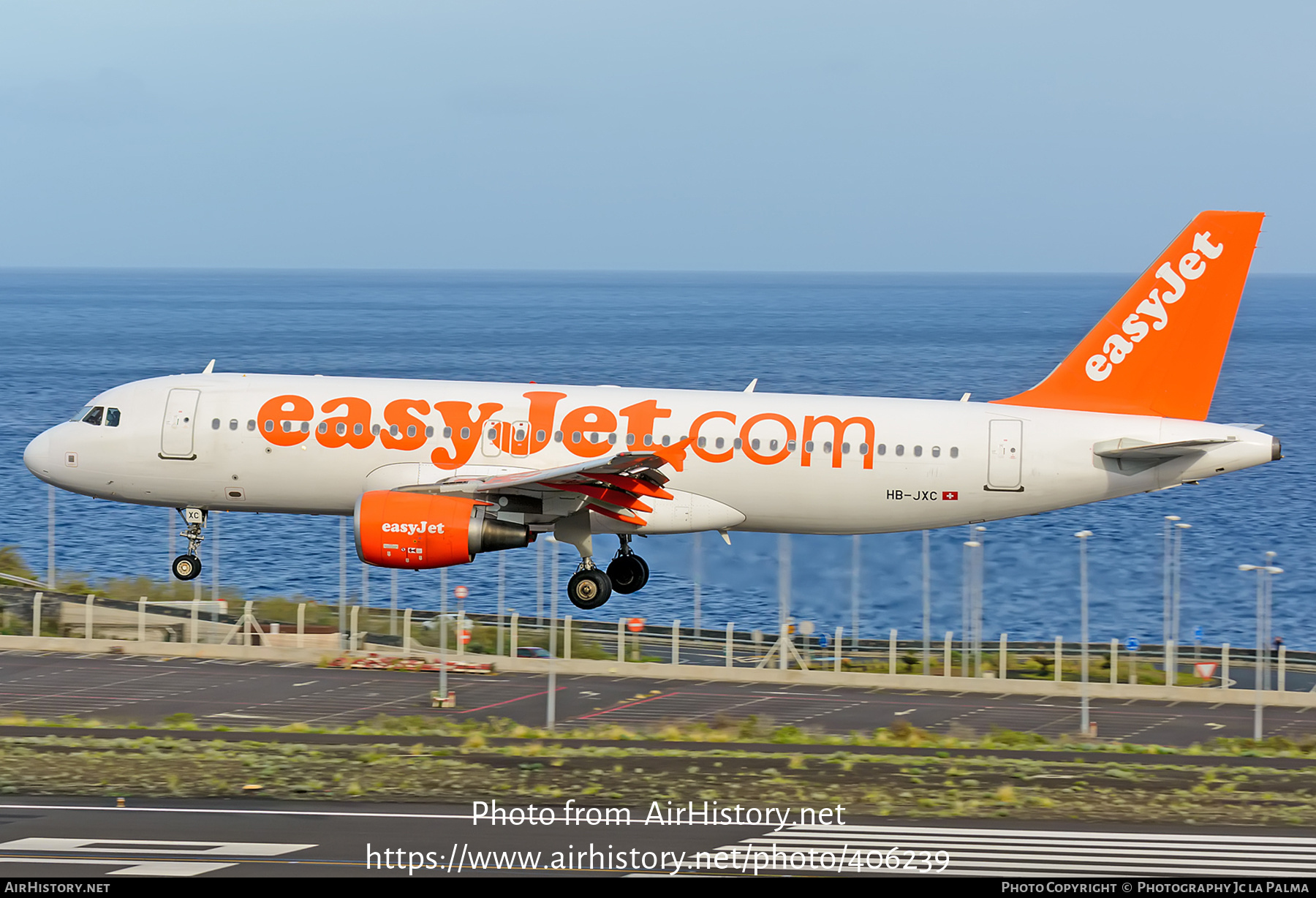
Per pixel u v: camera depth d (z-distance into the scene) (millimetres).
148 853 72312
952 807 84812
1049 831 79875
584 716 128500
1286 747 113875
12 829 76250
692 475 136625
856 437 135750
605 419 136625
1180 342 138125
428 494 131500
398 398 138125
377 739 106938
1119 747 112188
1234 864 73938
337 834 76375
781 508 137750
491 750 101438
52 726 113312
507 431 136250
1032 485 136125
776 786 89188
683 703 135875
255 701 130750
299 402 138500
